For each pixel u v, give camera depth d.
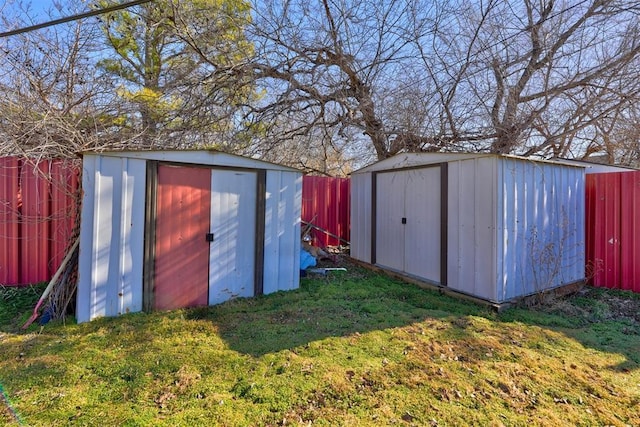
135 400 2.18
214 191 4.31
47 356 2.75
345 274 6.03
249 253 4.60
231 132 7.75
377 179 6.40
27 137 4.72
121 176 3.70
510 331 3.41
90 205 3.54
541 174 4.54
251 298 4.51
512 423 2.02
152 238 3.88
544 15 6.87
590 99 6.74
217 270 4.34
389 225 6.05
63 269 3.73
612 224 5.11
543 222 4.54
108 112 6.11
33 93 5.45
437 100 7.62
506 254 4.12
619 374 2.62
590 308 4.28
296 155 10.22
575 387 2.43
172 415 2.03
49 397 2.19
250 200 4.60
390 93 7.55
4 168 4.56
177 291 4.06
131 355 2.78
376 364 2.67
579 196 5.08
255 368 2.59
